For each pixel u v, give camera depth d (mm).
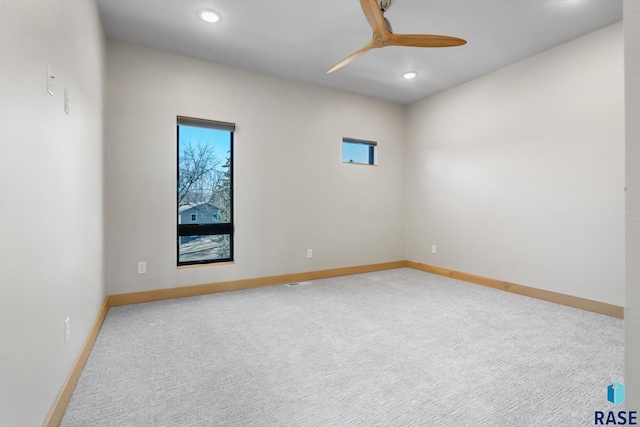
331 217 4480
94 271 2389
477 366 1996
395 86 4383
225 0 2549
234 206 3791
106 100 3035
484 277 3992
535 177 3459
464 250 4258
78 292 1887
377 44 2553
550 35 3053
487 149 3955
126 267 3191
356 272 4699
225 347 2254
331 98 4453
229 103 3719
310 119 4285
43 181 1328
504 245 3768
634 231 441
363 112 4742
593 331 2539
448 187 4473
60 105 1559
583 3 2572
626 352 449
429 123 4766
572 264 3156
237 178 3795
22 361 1108
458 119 4328
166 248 3379
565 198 3207
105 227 2971
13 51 1067
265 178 3971
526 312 2990
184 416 1519
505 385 1787
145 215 3273
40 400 1270
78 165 1909
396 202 5094
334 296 3514
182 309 3049
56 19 1500
